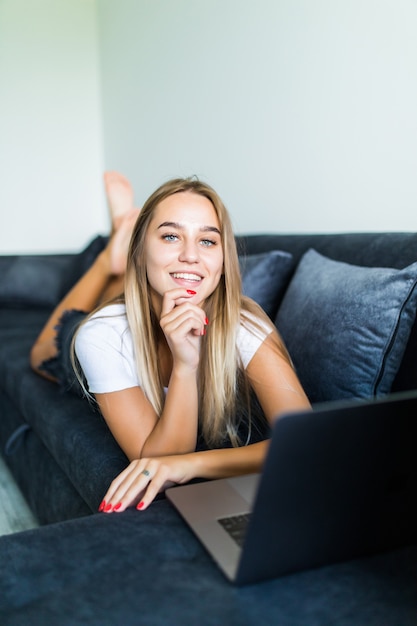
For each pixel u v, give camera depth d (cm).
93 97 370
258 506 49
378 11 150
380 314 104
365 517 56
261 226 217
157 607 50
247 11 210
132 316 107
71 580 55
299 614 49
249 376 109
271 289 154
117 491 79
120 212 214
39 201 365
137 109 319
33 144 358
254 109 213
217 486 76
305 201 190
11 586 54
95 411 136
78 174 373
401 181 148
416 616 49
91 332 105
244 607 50
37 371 173
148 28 293
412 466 55
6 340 216
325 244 147
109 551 61
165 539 63
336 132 171
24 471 169
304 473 49
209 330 109
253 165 218
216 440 109
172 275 104
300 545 54
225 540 61
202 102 251
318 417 47
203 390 110
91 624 48
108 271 186
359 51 158
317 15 173
